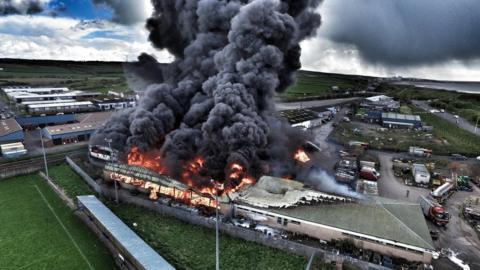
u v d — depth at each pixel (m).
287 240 33.38
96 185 47.50
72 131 74.38
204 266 30.95
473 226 38.53
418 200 44.56
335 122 99.12
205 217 38.78
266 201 38.22
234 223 37.50
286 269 30.36
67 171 56.41
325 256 31.22
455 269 30.45
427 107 140.75
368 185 48.09
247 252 33.06
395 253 31.16
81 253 33.19
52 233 36.81
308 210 36.00
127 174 47.38
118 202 44.34
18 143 66.56
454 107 137.88
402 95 179.88
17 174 54.81
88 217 40.16
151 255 29.86
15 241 35.03
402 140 79.88
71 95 120.62
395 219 33.28
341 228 32.81
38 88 144.38
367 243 32.16
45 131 74.94
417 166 55.94
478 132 92.06
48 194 47.41
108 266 31.45
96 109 105.88
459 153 67.94
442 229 37.81
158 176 45.38
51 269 30.52
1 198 45.81
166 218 39.91
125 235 33.34
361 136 83.06
